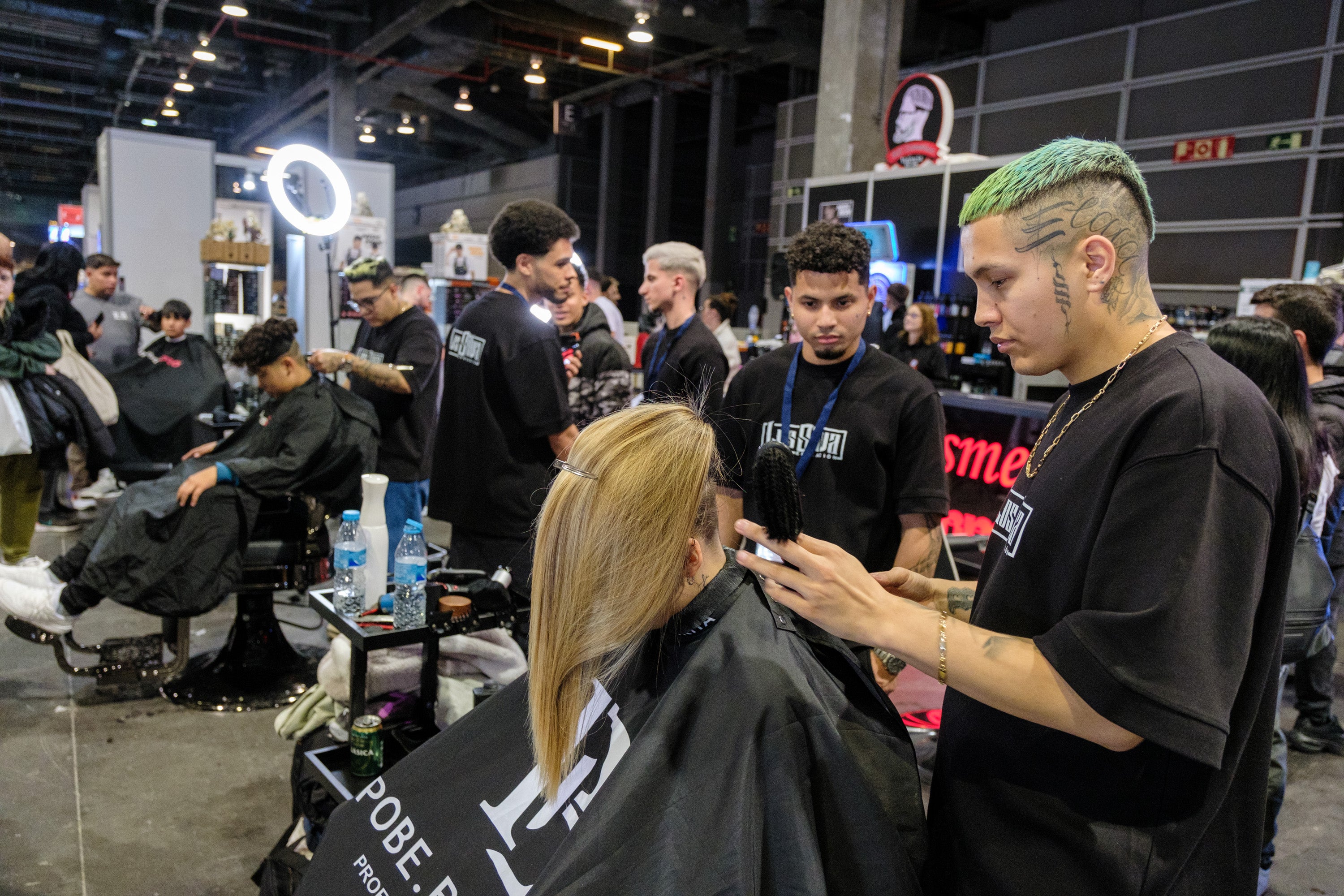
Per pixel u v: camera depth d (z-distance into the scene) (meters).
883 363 1.76
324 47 15.66
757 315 10.88
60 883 2.05
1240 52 7.94
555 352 2.26
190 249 8.72
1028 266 0.89
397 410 3.29
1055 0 9.68
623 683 1.00
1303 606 1.70
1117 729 0.78
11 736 2.75
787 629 0.98
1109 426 0.86
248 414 5.15
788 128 13.47
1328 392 2.51
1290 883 2.23
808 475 1.76
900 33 8.61
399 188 30.09
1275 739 1.95
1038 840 0.90
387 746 1.93
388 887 1.08
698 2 12.19
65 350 4.46
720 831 0.85
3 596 2.79
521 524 2.31
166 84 18.50
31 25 14.24
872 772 0.96
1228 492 0.77
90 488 5.66
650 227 18.19
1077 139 0.91
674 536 0.88
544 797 1.01
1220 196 8.13
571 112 18.59
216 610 3.93
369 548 2.05
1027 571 0.93
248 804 2.42
